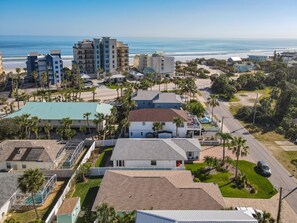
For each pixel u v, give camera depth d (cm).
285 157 5838
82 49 14862
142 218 3084
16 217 3919
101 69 14150
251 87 12450
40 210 4081
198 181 4800
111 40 14825
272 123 7931
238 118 8381
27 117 6325
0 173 4616
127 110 7981
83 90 11525
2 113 8338
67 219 3722
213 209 3650
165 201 3794
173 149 5381
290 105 8112
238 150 4841
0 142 5959
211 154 5894
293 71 13650
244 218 2989
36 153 5309
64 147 5803
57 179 4975
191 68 16562
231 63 19188
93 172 5072
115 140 6328
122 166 5288
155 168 5141
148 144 5506
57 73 12794
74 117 7044
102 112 7362
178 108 8156
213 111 9012
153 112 6931
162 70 15238
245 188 4641
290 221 3850
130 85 10388
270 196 4431
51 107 7438
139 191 3975
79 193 4500
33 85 12350
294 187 4706
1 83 12200
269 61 18650
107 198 3891
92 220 3559
